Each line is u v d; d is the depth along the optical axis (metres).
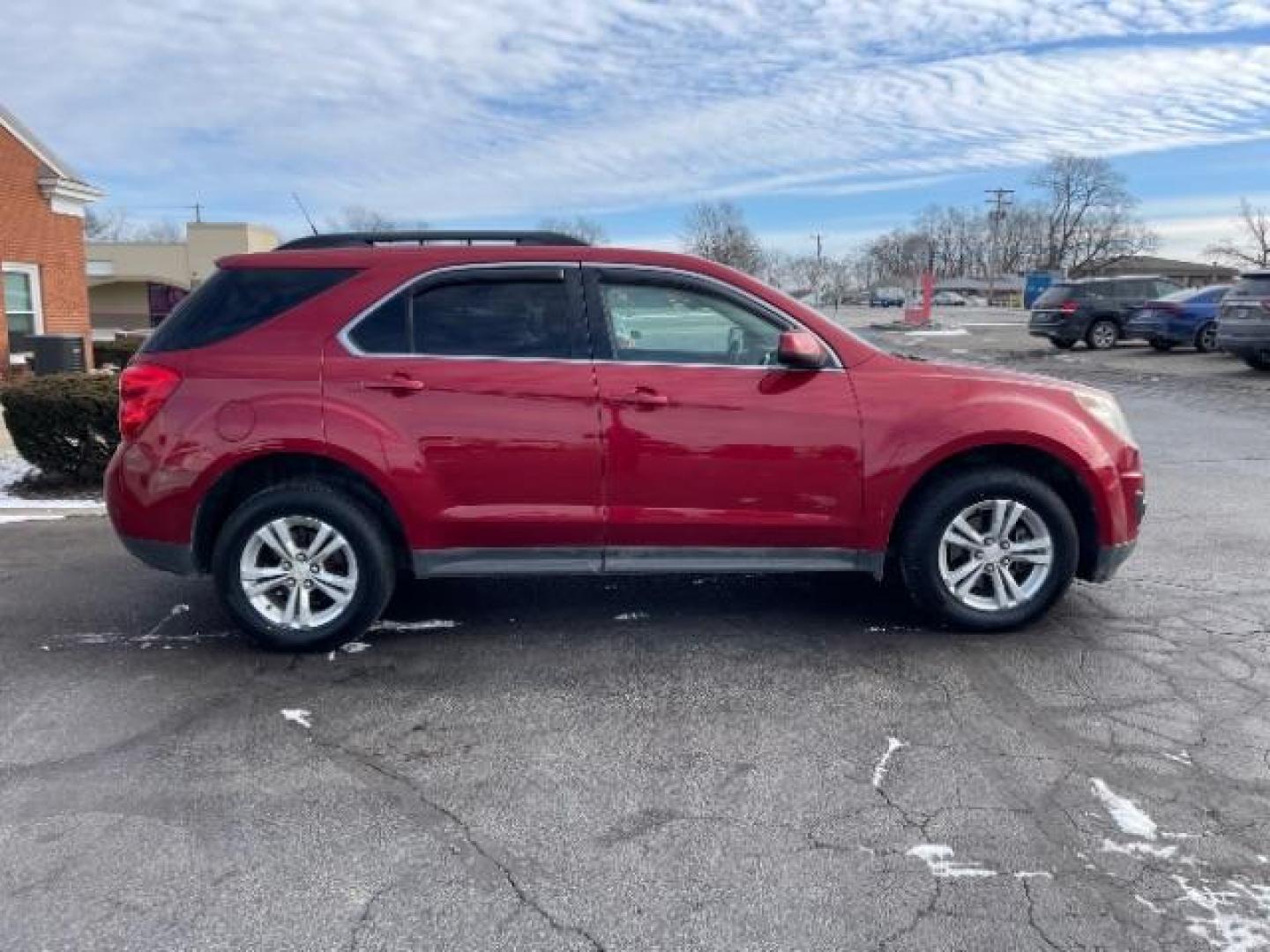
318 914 2.55
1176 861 2.76
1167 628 4.62
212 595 5.27
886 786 3.18
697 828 2.95
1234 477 8.35
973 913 2.54
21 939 2.45
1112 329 22.41
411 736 3.57
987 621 4.50
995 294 94.44
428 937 2.47
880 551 4.39
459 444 4.18
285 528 4.26
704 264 4.36
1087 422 4.44
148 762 3.37
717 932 2.48
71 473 8.11
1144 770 3.27
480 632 4.64
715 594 5.21
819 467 4.28
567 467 4.22
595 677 4.10
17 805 3.09
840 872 2.73
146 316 48.78
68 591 5.34
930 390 4.33
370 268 4.29
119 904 2.59
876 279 111.69
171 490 4.18
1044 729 3.58
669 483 4.25
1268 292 15.88
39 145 18.06
